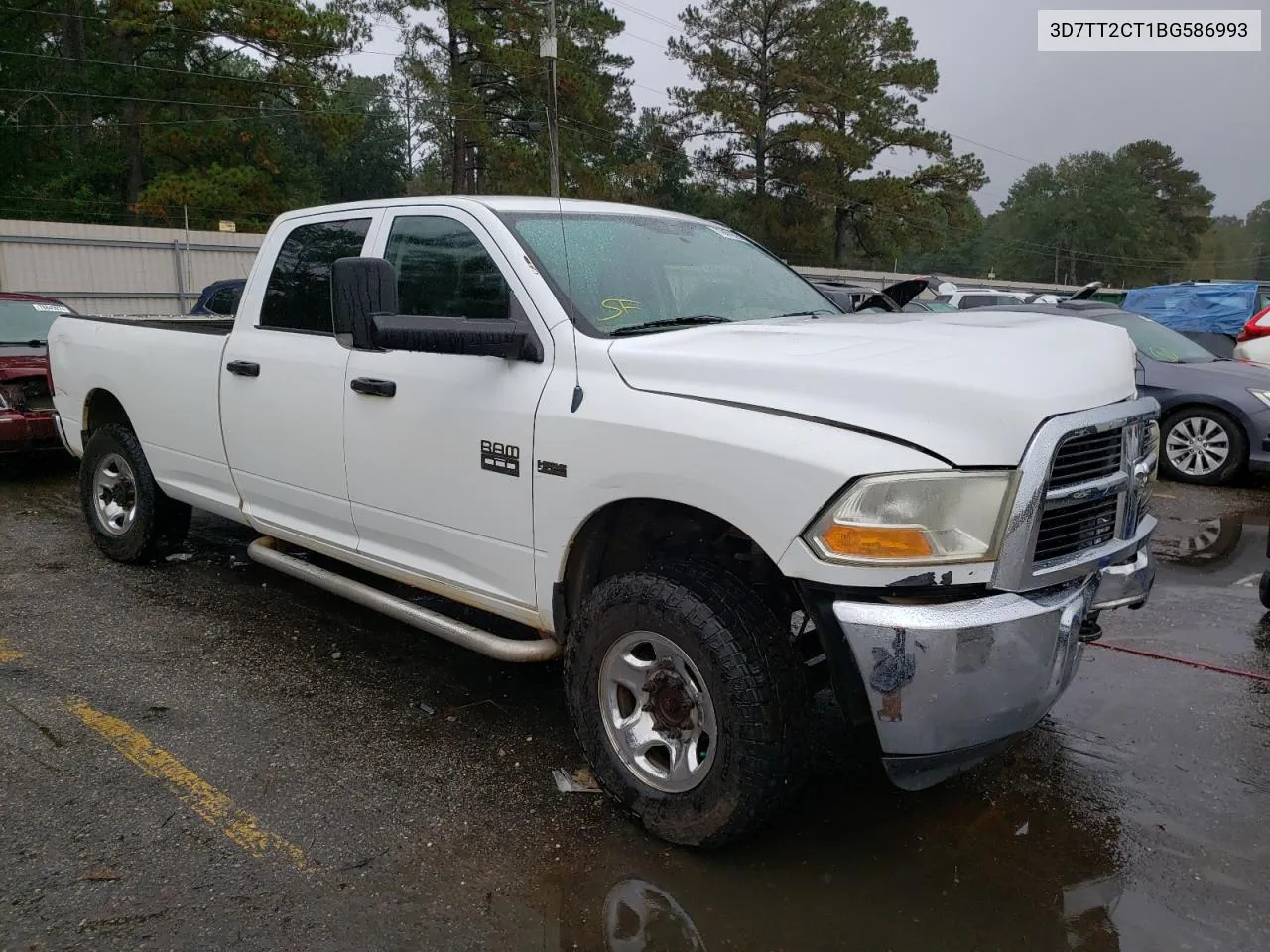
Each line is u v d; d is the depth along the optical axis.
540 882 2.93
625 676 3.15
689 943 2.67
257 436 4.56
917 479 2.56
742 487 2.75
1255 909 2.85
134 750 3.66
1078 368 2.92
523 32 38.62
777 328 3.36
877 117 50.97
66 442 6.21
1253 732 3.96
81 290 25.52
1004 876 3.00
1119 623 5.25
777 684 2.83
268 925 2.71
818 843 3.15
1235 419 8.89
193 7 32.75
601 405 3.12
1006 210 106.94
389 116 58.78
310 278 4.40
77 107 38.91
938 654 2.58
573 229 3.80
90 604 5.22
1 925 2.67
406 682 4.31
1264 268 128.38
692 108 50.69
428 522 3.77
